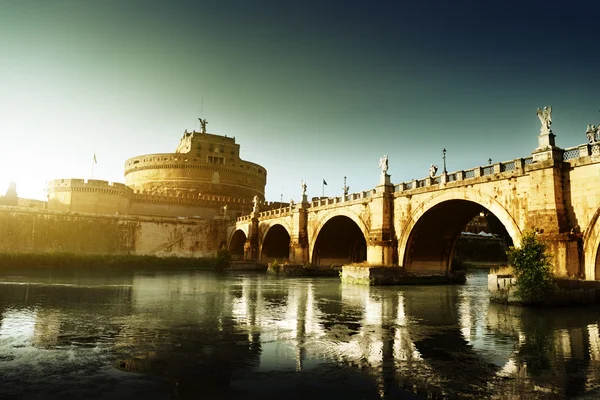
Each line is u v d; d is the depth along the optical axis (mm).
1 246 73062
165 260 82688
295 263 63344
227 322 22109
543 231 28891
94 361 14844
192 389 12188
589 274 27422
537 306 26797
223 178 116812
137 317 23438
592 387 12461
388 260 44656
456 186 37281
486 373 13719
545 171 29266
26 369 13906
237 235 94312
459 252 92375
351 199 52719
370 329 20469
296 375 13461
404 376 13391
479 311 25734
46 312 24797
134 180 119312
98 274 58688
